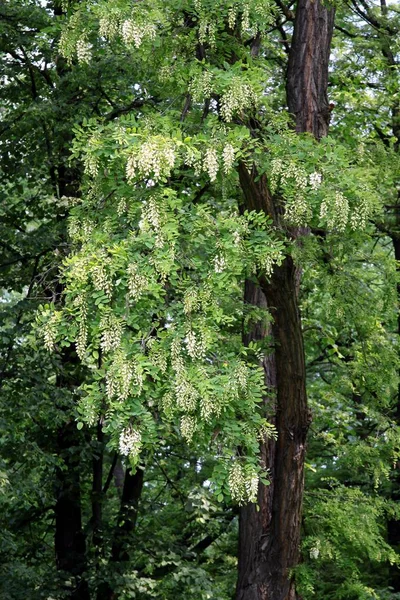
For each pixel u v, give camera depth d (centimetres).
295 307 938
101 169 764
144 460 1434
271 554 994
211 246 723
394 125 1554
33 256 1347
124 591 1345
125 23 778
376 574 1659
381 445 1208
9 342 1213
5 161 1373
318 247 963
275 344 955
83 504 1537
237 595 1012
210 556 1802
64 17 954
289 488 978
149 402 756
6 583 1298
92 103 1351
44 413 1227
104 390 714
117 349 686
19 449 1225
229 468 730
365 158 1104
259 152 773
